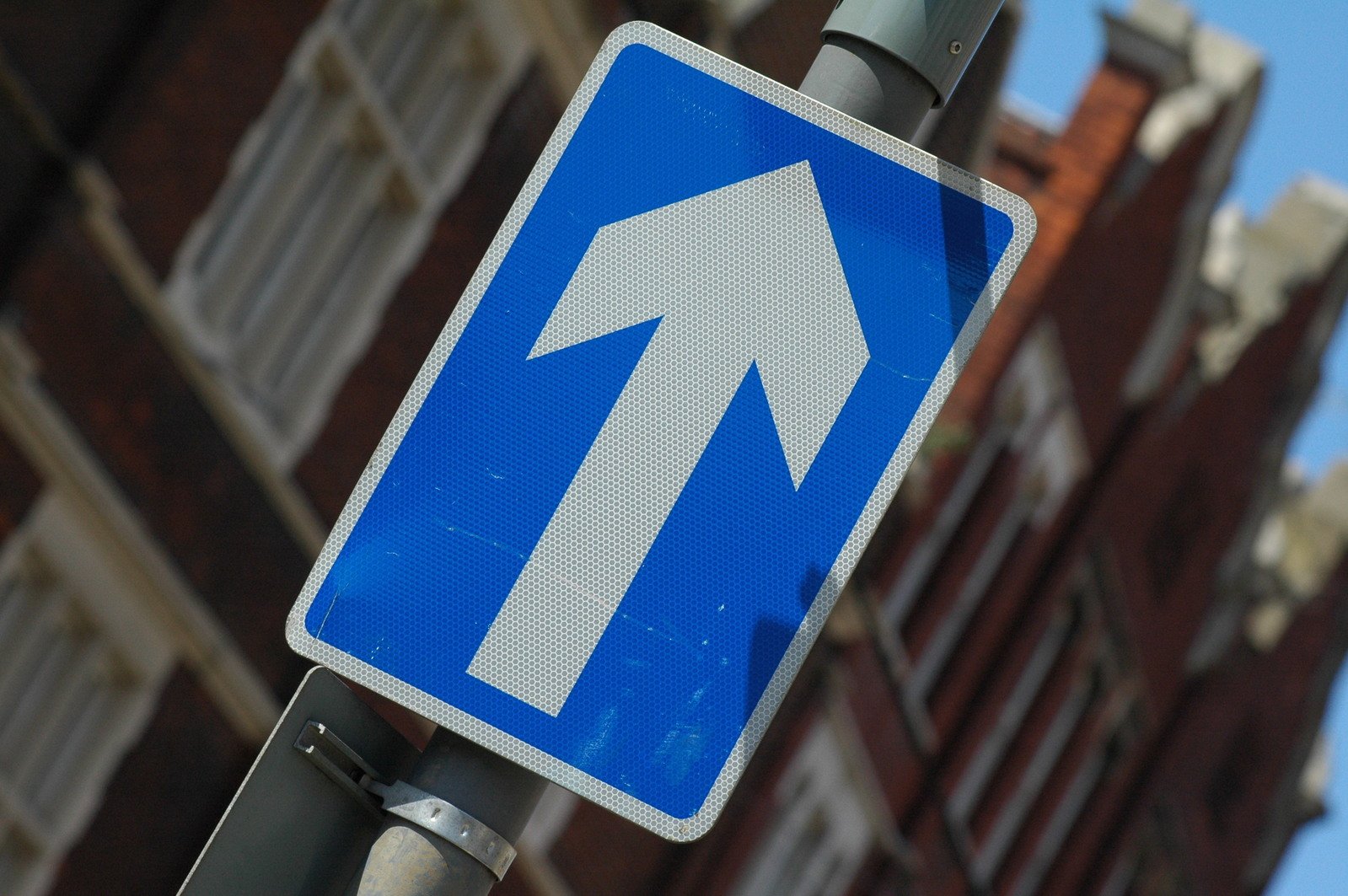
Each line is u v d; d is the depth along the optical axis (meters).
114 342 10.19
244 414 11.14
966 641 22.14
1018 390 20.91
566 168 3.38
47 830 10.66
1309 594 32.16
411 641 3.21
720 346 3.32
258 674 11.85
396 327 12.60
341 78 11.53
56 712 10.64
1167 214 23.17
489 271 3.33
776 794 18.12
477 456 3.27
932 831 22.11
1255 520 29.81
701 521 3.27
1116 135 21.03
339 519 3.24
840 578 3.26
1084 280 21.73
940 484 19.80
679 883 17.02
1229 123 22.98
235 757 11.89
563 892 15.25
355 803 3.12
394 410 12.77
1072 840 27.98
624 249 3.35
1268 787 33.97
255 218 11.38
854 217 3.38
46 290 9.60
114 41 9.77
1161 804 30.39
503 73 12.70
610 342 3.32
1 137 9.20
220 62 10.44
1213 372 26.55
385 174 12.12
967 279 3.37
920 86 3.45
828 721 18.64
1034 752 25.09
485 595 3.23
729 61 3.42
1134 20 21.16
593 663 3.22
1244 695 32.47
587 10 12.95
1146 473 26.02
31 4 9.13
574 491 3.26
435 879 3.05
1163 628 28.34
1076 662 25.50
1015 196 3.40
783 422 3.31
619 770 3.19
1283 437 29.58
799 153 3.40
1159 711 29.23
